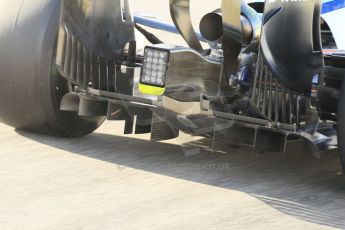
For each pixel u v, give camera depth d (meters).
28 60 11.92
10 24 12.17
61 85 12.05
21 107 12.27
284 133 10.67
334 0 11.37
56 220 9.26
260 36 10.29
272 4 10.17
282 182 11.06
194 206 9.88
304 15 10.08
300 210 9.84
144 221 9.29
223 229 9.10
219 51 11.12
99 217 9.38
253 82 10.55
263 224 9.30
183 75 10.51
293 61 10.29
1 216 9.37
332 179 11.29
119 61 12.07
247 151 12.73
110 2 11.78
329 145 10.53
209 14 10.59
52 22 11.85
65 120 12.35
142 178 10.98
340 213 9.79
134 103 11.31
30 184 10.55
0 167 11.27
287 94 10.61
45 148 12.27
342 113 9.88
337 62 10.52
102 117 13.02
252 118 10.66
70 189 10.38
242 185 10.85
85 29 11.62
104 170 11.28
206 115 10.98
